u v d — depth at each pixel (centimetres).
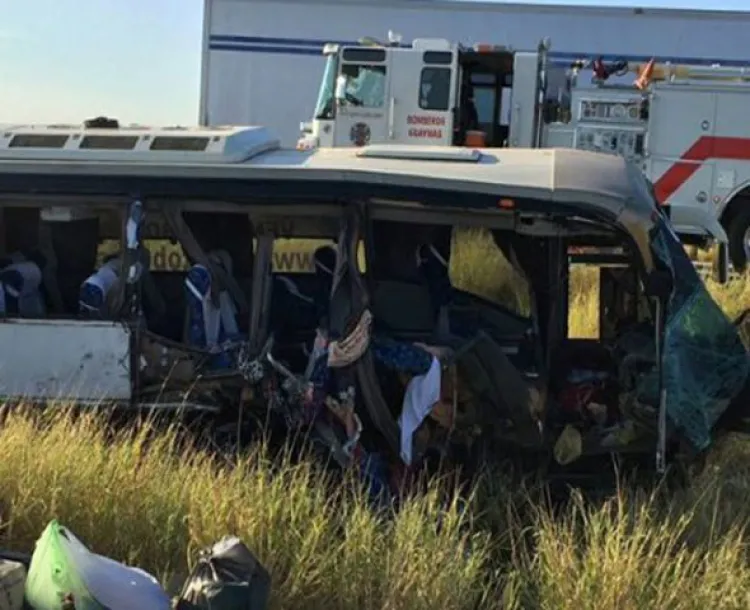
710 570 356
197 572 315
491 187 436
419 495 400
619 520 373
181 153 452
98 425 435
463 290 504
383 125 1488
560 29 1748
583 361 509
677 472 453
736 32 1708
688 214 1382
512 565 387
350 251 448
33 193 457
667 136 1380
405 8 1769
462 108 1509
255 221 465
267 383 449
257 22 1784
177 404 448
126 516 372
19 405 434
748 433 468
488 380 451
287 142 1803
